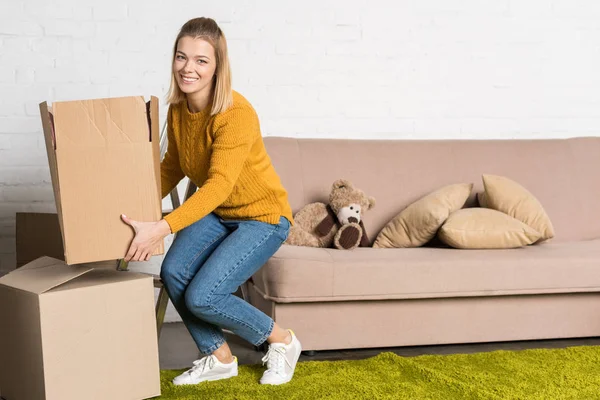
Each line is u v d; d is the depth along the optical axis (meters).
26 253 2.81
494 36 3.58
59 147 1.92
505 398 2.19
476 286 2.69
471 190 3.18
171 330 3.15
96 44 3.15
